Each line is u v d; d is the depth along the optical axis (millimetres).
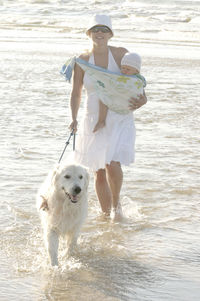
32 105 16719
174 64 29703
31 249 6590
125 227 7488
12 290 5367
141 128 14055
